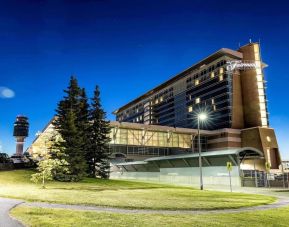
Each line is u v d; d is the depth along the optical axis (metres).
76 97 42.88
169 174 58.38
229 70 110.31
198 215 12.34
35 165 46.19
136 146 92.69
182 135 102.62
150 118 156.38
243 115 110.25
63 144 36.69
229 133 103.50
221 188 38.25
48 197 17.36
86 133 44.91
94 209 13.30
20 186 26.05
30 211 11.90
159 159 59.47
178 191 26.89
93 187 29.28
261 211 14.65
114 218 10.71
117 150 90.75
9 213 11.37
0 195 17.92
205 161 48.62
